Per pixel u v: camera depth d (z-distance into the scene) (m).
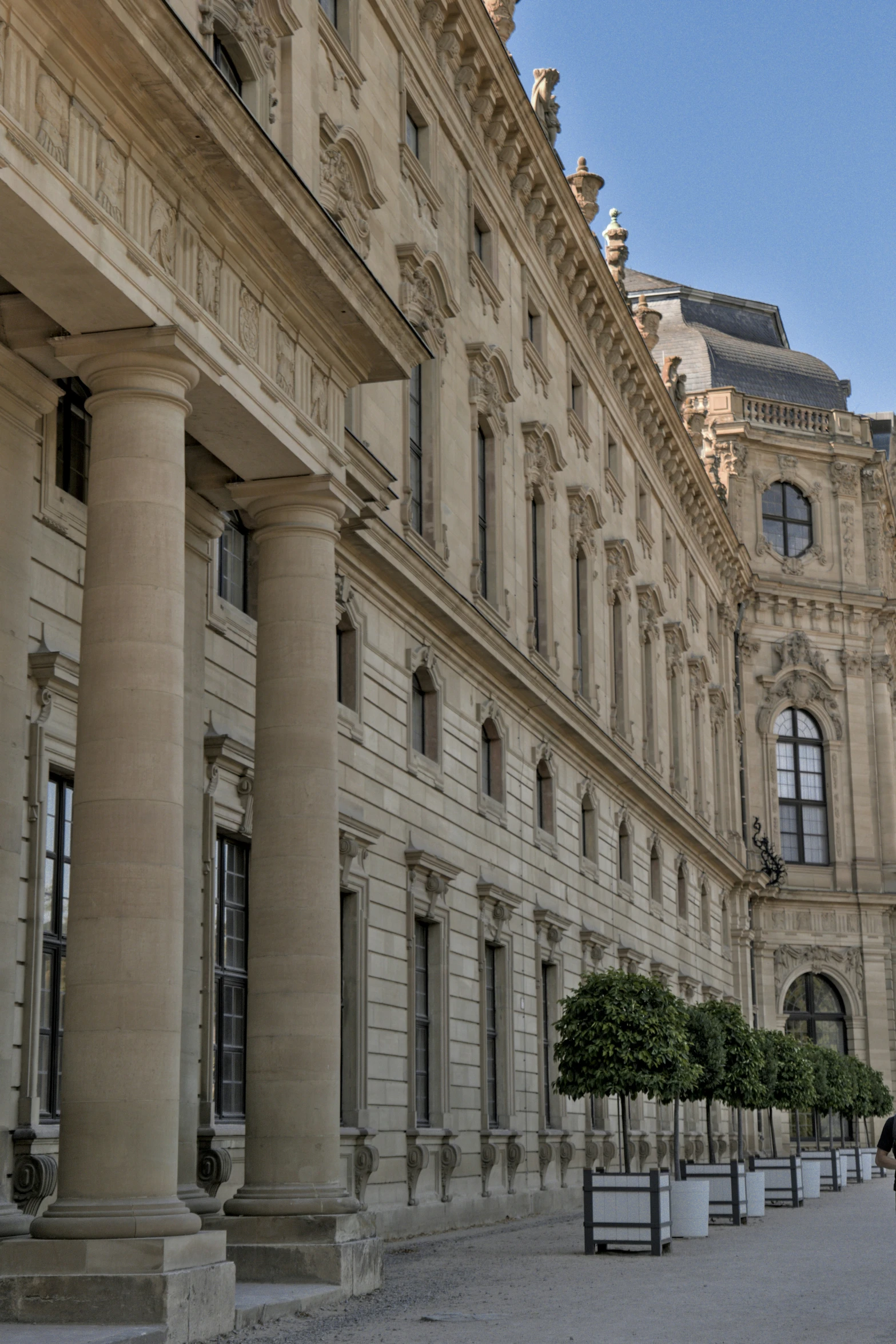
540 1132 35.09
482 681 33.97
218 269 16.78
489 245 36.97
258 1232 17.08
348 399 27.33
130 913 14.09
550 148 39.59
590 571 43.84
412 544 29.69
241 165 15.95
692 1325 14.45
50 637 17.97
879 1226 29.02
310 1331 14.27
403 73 31.39
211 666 22.19
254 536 19.59
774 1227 29.22
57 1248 13.41
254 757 18.70
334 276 18.44
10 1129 16.31
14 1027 16.53
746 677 70.12
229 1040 21.97
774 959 68.31
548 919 36.56
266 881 18.03
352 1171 24.97
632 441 51.00
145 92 14.70
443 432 32.53
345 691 26.92
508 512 36.59
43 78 13.62
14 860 16.41
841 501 73.06
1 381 16.45
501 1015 33.69
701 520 61.38
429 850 29.80
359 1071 25.52
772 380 75.75
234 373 16.91
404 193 31.14
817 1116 67.75
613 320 46.94
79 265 14.20
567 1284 18.61
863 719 71.38
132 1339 12.36
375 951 26.80
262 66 20.50
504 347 37.47
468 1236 27.28
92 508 15.09
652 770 49.84
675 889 53.84
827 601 71.50
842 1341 13.19
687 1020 26.95
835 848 70.31
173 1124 14.06
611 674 45.97
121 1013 13.90
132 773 14.36
